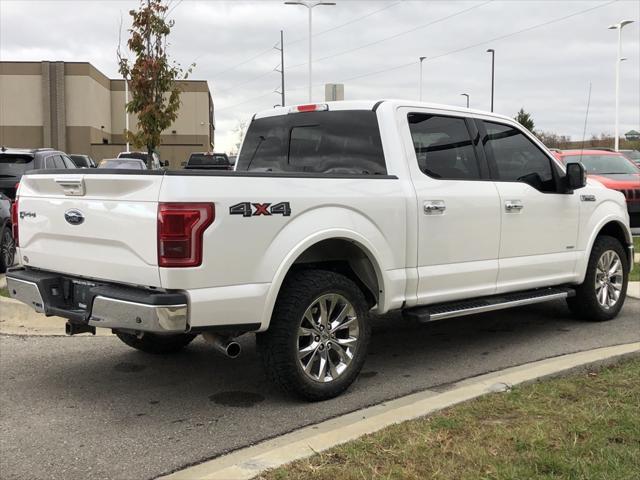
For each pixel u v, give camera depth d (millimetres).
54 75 51656
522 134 6059
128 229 3963
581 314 6848
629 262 7141
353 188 4586
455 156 5410
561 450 3387
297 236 4227
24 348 6008
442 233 5117
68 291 4543
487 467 3229
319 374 4473
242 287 4012
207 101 59156
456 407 4016
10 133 51844
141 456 3711
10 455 3734
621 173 12633
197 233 3814
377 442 3516
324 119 5473
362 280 4863
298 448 3467
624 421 3746
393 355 5754
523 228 5789
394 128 5043
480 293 5477
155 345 5684
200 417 4301
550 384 4441
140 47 11062
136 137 11273
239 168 6125
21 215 4980
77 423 4211
